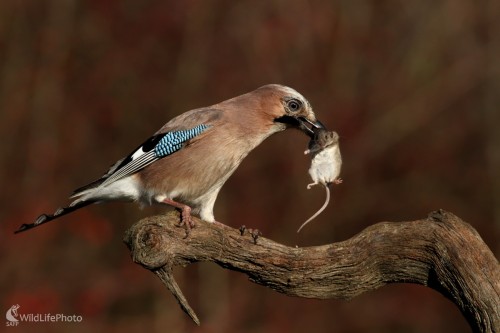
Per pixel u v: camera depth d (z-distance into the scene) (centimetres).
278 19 1689
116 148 1614
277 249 620
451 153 1697
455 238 584
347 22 1770
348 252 609
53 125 1620
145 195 766
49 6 1659
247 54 1678
